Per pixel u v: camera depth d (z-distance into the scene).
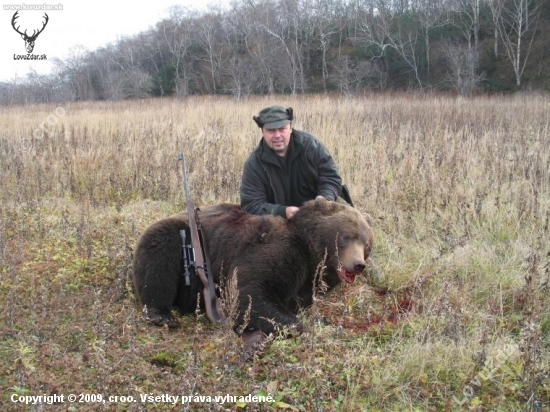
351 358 3.90
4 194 8.35
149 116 18.09
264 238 4.52
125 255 5.34
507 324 4.45
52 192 8.67
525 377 3.59
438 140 11.16
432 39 51.12
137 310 4.79
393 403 3.64
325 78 50.47
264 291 4.32
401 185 7.68
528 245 5.72
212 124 14.48
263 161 5.23
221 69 55.28
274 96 35.91
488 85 42.69
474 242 6.02
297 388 3.66
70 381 3.60
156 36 62.16
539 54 44.94
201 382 3.58
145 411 3.38
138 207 7.83
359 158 9.54
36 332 4.13
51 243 6.18
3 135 13.04
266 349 4.09
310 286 4.65
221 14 67.31
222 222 4.81
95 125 15.16
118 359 3.87
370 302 4.94
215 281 4.71
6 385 3.60
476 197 7.03
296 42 51.59
